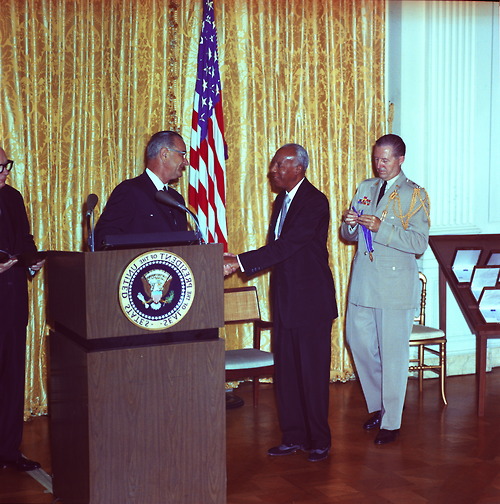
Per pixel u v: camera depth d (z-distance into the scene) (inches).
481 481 151.3
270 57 221.8
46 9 196.2
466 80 237.5
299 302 163.3
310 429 165.3
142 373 118.6
